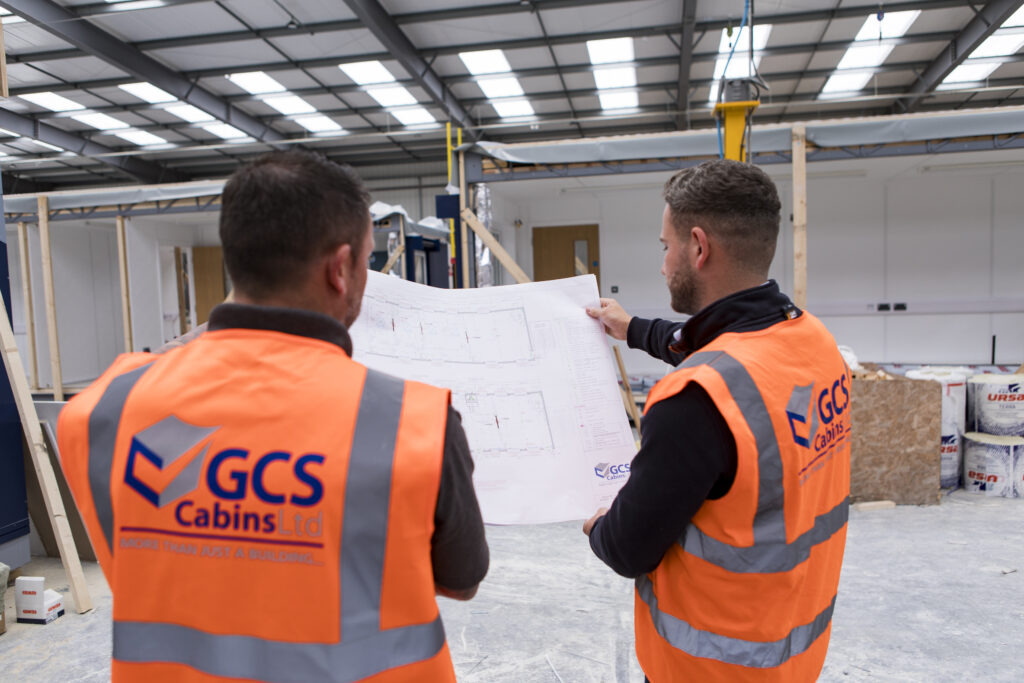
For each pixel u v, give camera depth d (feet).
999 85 27.63
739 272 3.14
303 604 1.98
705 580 2.90
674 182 3.28
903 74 26.81
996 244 25.29
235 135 33.06
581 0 19.58
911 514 12.21
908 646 7.48
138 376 2.27
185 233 31.81
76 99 27.02
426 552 2.05
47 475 8.76
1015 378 14.05
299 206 2.13
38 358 28.17
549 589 9.25
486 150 18.22
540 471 4.10
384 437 2.04
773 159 17.37
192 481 2.03
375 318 4.09
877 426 12.80
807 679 3.11
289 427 2.03
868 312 26.30
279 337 2.16
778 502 2.81
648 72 26.04
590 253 28.17
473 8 20.31
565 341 4.41
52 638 8.10
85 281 31.17
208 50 22.90
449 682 2.13
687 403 2.73
